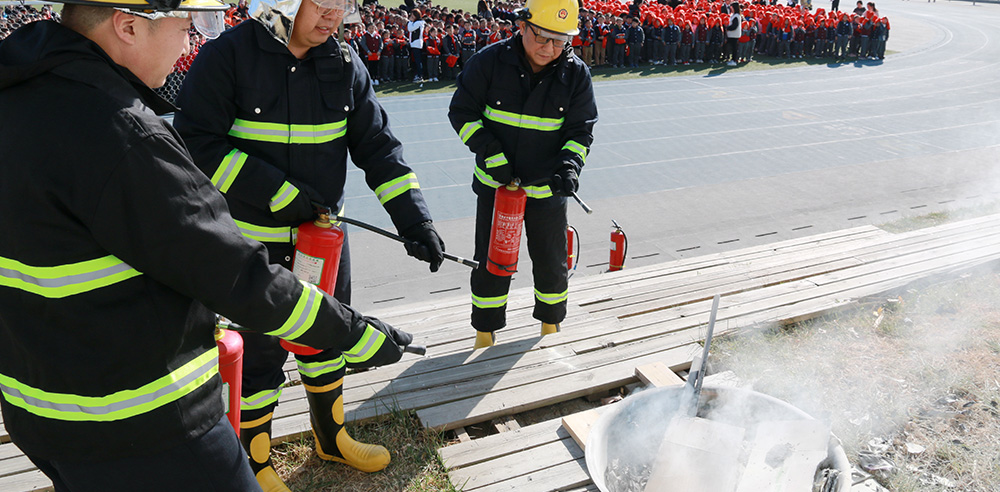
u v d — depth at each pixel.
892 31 37.31
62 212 1.42
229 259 1.57
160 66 1.64
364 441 3.25
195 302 1.68
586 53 23.66
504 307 4.13
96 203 1.41
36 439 1.59
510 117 3.84
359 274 8.62
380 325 2.13
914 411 3.45
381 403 3.48
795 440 2.47
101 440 1.58
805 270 5.26
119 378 1.55
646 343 4.13
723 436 2.48
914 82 22.45
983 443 3.21
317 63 2.56
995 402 3.51
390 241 9.66
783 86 21.42
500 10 26.64
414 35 20.72
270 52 2.51
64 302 1.47
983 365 3.87
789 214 10.68
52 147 1.40
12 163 1.41
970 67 25.59
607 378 3.76
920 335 4.25
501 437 3.25
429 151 13.72
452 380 3.70
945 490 2.91
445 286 8.31
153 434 1.61
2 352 1.58
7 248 1.45
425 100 18.45
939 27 39.81
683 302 4.73
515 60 3.72
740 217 10.56
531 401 3.54
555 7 3.46
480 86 3.82
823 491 2.37
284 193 2.52
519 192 3.78
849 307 4.62
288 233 2.70
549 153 3.94
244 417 2.72
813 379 3.75
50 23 1.49
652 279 5.12
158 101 1.67
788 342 4.21
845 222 10.31
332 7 2.42
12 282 1.48
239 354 2.28
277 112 2.56
